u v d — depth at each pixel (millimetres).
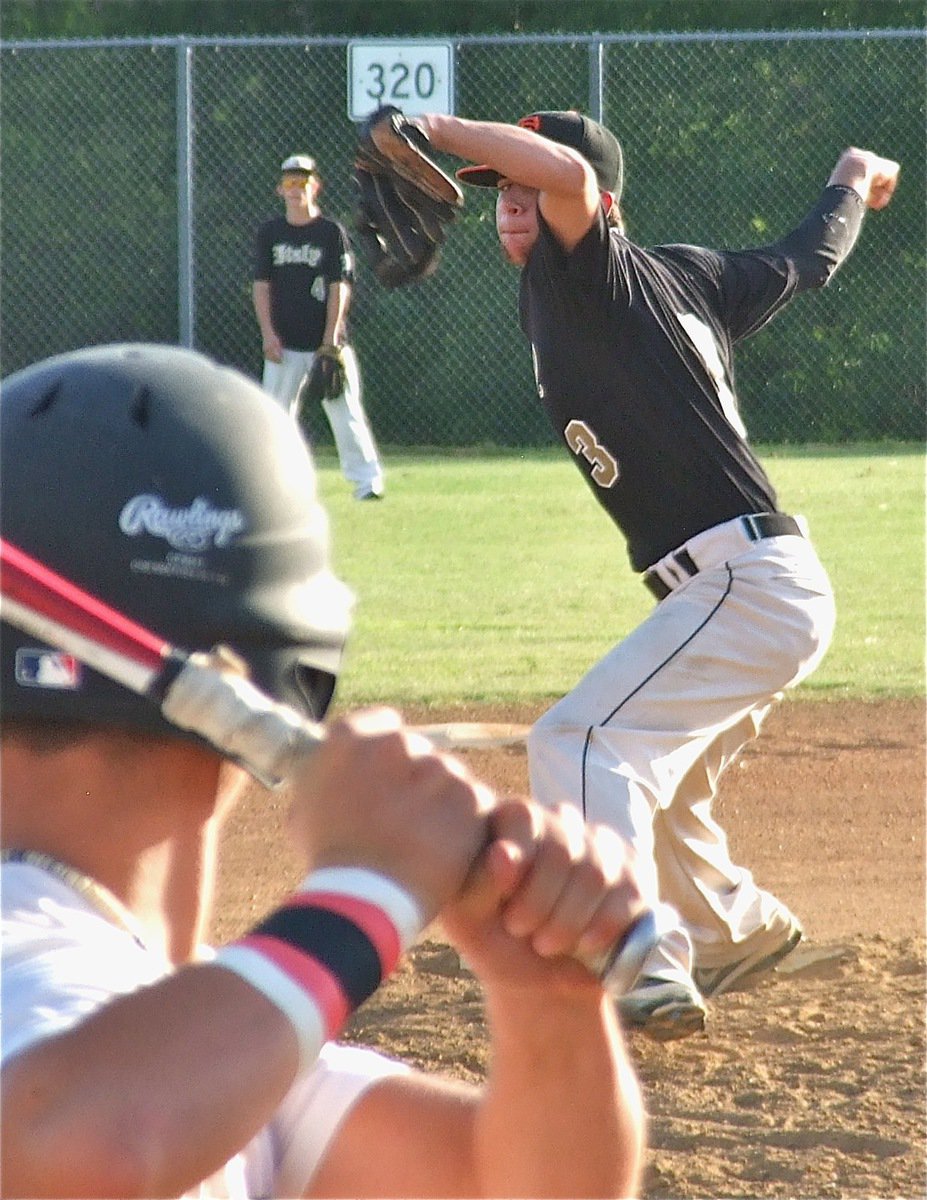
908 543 39531
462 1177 4508
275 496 3762
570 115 14711
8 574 3447
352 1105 4727
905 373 58250
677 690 13266
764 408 58438
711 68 57094
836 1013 14078
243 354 59000
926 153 57281
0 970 3426
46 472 3600
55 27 62969
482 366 58875
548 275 13320
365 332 58844
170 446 3650
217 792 3850
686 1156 11211
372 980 3406
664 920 3842
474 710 25344
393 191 11891
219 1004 3252
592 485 14047
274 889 17594
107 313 58906
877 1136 11508
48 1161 3074
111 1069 3146
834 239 15758
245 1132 3221
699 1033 13633
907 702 26312
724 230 57531
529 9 62000
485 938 3994
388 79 49344
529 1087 4227
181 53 51125
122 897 3701
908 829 20078
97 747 3670
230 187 58656
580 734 13188
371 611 32594
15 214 58625
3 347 58906
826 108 57031
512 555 38656
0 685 3631
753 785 22000
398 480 50625
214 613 3641
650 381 13406
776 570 13438
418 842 3531
